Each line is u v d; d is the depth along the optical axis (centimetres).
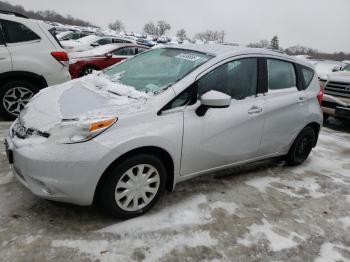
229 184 378
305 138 453
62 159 246
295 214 332
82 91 322
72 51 997
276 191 376
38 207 291
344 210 353
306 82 440
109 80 357
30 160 251
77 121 256
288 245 282
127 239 263
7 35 501
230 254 262
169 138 285
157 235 272
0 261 227
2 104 509
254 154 380
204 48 363
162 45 411
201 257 254
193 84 307
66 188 250
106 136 255
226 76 337
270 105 376
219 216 309
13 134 285
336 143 610
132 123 268
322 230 310
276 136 397
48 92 339
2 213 278
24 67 509
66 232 264
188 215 304
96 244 254
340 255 279
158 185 297
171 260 247
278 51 412
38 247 244
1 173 341
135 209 288
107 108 275
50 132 256
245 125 350
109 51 985
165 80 320
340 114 699
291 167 457
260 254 266
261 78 371
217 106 294
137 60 397
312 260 268
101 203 273
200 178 383
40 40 526
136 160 274
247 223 304
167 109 290
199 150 315
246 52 360
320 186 404
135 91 307
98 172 253
